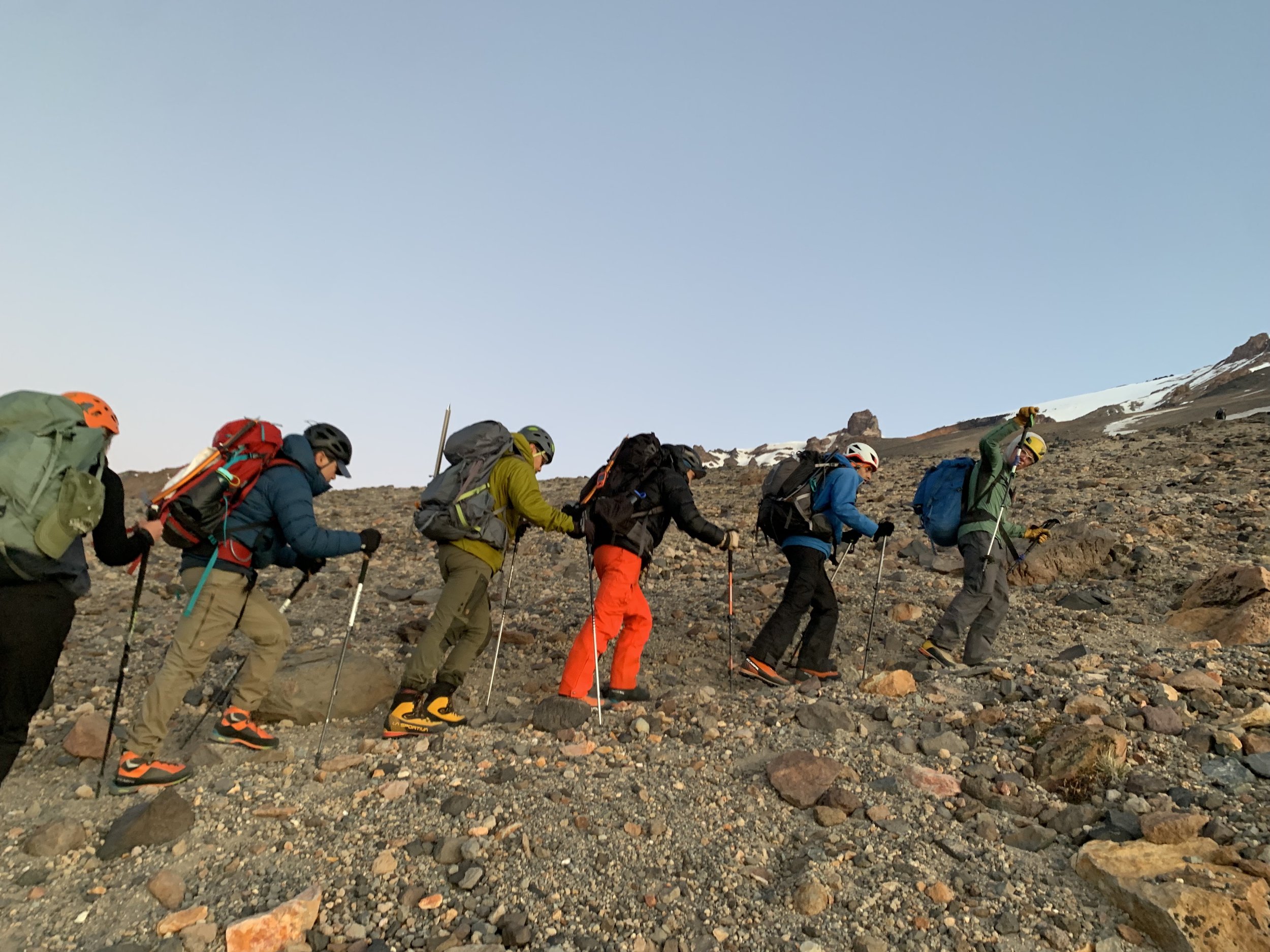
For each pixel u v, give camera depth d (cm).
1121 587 811
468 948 317
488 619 558
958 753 478
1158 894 318
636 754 493
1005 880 355
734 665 687
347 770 470
